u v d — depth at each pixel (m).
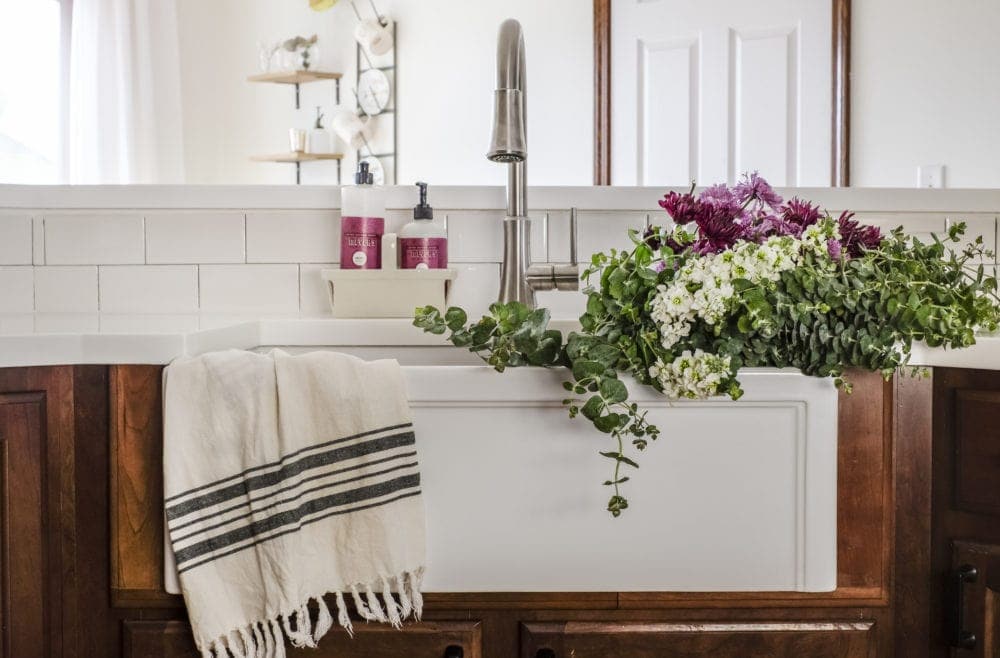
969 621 1.04
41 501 1.01
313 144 3.71
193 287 1.48
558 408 0.98
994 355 1.02
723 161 2.76
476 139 3.41
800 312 0.95
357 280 1.36
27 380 1.00
